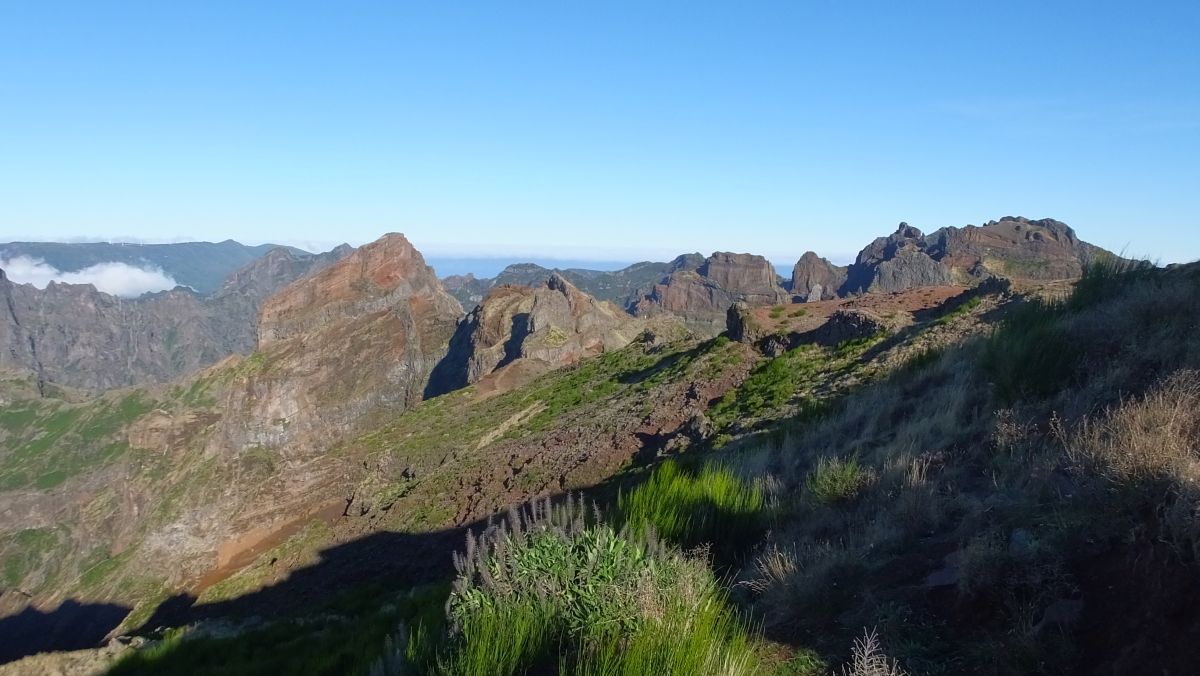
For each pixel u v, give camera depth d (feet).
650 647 13.51
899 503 18.58
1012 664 11.10
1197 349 19.75
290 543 128.67
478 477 95.20
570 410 118.52
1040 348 25.63
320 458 207.41
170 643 39.81
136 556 282.97
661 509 24.54
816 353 72.84
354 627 33.94
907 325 68.13
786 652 14.32
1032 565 12.76
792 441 37.86
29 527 477.77
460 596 16.47
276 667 29.81
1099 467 13.98
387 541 90.17
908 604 14.15
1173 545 10.43
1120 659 10.15
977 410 26.50
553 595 15.69
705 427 60.59
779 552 19.58
